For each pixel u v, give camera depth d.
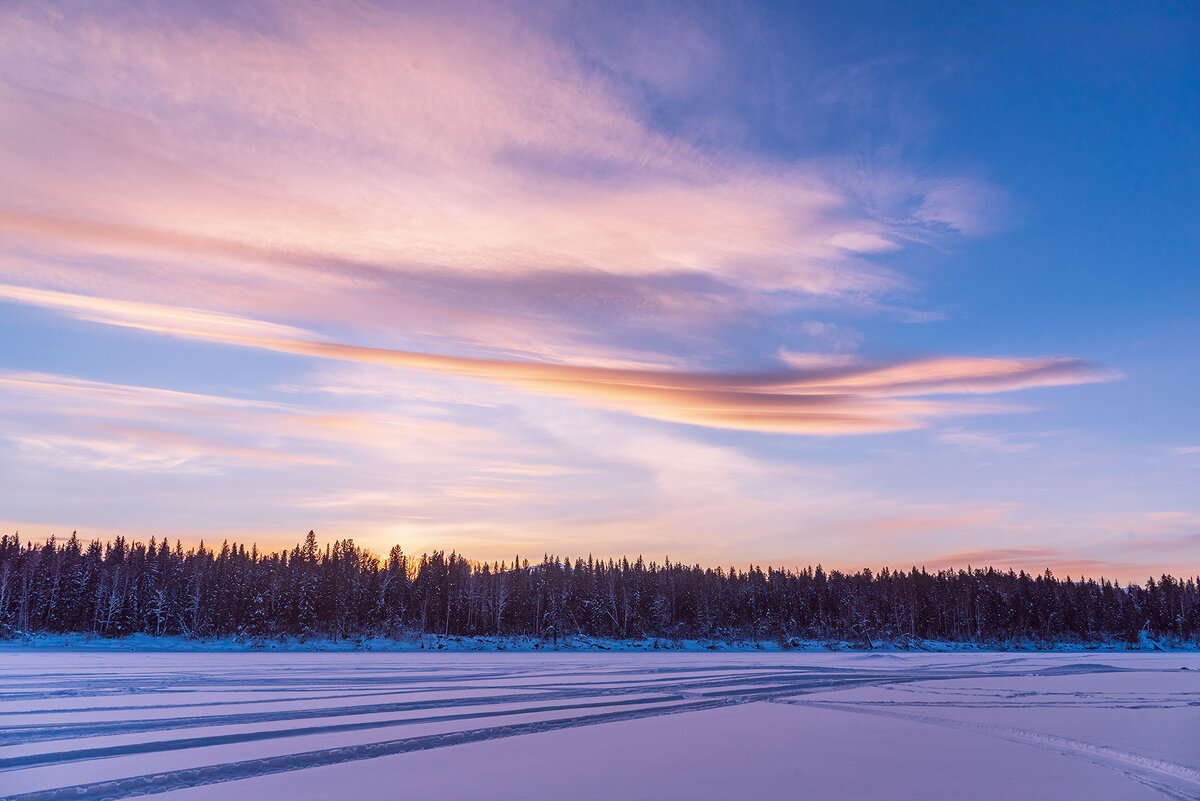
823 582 161.62
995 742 25.88
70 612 114.19
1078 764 21.89
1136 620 163.12
